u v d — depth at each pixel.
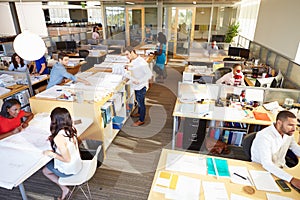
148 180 2.45
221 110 2.73
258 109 2.79
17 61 3.69
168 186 1.50
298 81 3.19
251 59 5.21
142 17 8.14
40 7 8.48
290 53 3.77
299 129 2.28
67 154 1.82
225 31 8.18
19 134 2.11
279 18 4.35
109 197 2.24
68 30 9.49
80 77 3.14
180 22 8.05
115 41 7.29
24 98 3.43
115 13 8.25
